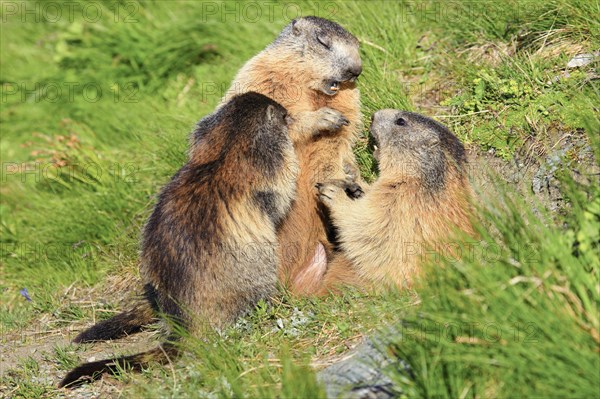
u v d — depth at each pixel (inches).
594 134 361.1
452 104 488.1
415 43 546.6
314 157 420.5
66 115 674.2
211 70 642.2
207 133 405.1
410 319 310.7
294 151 410.0
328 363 337.7
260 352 354.0
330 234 430.6
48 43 750.5
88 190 573.0
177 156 531.2
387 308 354.6
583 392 264.8
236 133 393.4
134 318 415.5
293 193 402.0
